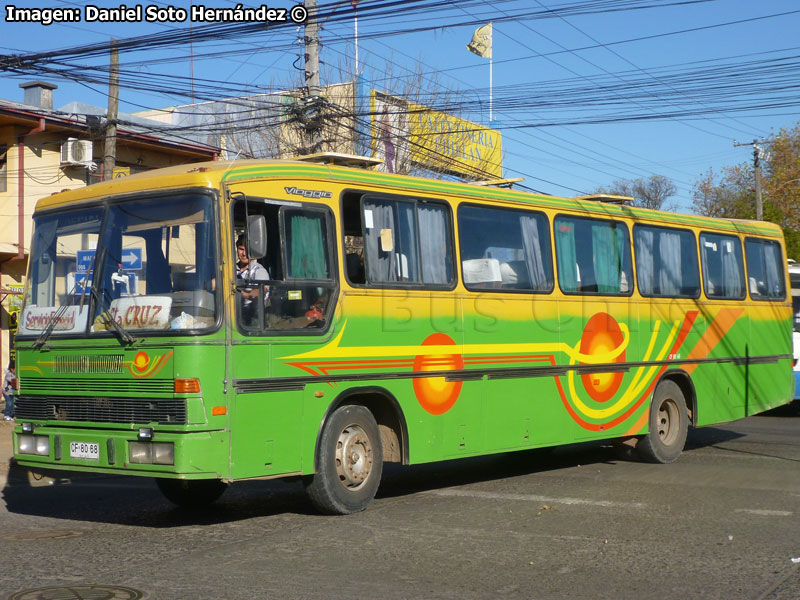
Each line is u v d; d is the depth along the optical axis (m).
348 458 9.28
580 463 13.31
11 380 18.53
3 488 12.12
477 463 13.56
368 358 9.45
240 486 11.72
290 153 29.06
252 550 7.75
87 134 23.95
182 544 8.03
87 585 6.65
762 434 16.70
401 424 9.77
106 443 8.36
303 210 9.03
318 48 20.73
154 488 11.79
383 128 28.44
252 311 8.48
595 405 12.16
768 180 47.22
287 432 8.68
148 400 8.19
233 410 8.23
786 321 15.85
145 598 6.29
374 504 9.97
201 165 8.85
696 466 12.79
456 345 10.40
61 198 9.27
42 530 8.88
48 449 8.79
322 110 21.44
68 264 9.04
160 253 8.48
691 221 14.05
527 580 6.77
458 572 7.00
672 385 13.40
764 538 8.17
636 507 9.66
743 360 14.78
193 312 8.15
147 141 25.16
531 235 11.52
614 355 12.48
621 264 12.76
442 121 31.11
